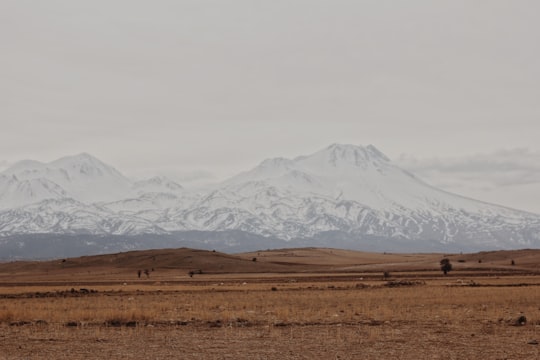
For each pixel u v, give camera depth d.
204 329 73.06
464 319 80.69
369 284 187.38
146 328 73.62
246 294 135.62
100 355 56.72
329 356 55.75
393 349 59.03
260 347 60.59
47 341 64.44
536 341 62.28
